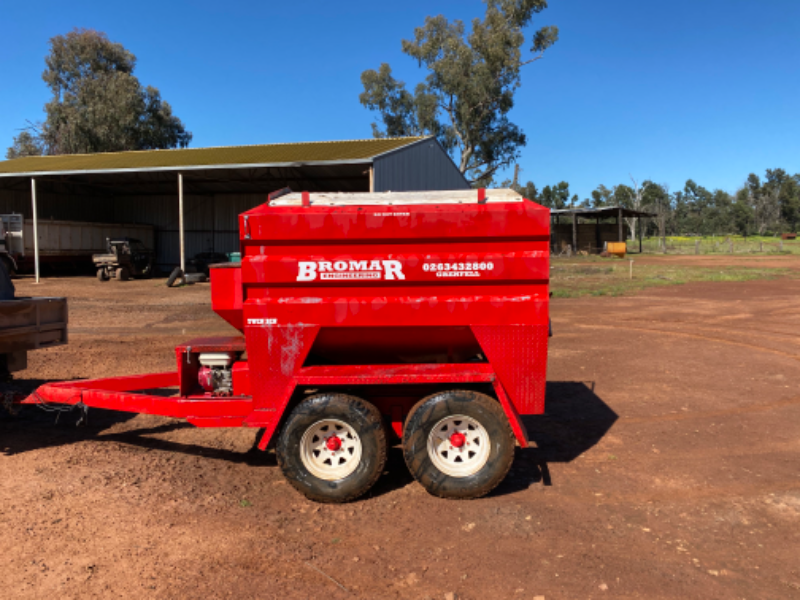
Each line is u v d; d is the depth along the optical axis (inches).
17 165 1369.3
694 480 194.4
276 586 133.0
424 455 175.8
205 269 1213.7
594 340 467.8
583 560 143.9
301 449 174.9
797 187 4790.8
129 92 2100.1
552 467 206.8
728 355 406.6
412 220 170.7
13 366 243.4
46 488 188.1
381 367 180.1
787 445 227.9
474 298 173.5
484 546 151.0
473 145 2145.7
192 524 163.6
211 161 1090.7
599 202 4099.4
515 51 1950.1
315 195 182.7
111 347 440.8
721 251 2170.3
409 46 2100.1
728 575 136.8
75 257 1224.8
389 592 130.7
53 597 128.0
